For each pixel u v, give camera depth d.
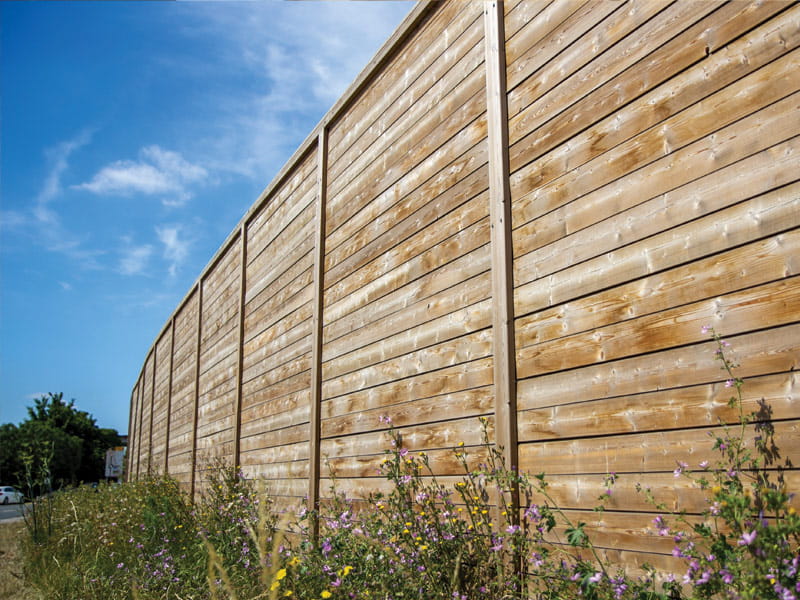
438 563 2.86
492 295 3.22
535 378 2.93
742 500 1.77
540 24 3.15
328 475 4.66
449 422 3.47
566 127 2.92
